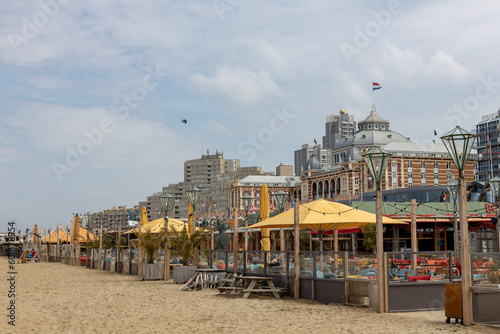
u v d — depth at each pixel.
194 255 26.31
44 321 13.10
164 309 15.39
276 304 16.50
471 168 111.19
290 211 21.06
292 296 18.30
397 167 108.31
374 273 17.11
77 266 48.12
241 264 22.23
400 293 14.67
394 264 15.06
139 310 15.20
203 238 26.34
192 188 26.73
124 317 13.78
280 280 19.00
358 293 15.90
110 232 66.62
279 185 159.62
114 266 38.28
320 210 19.53
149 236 29.52
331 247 57.62
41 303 17.08
